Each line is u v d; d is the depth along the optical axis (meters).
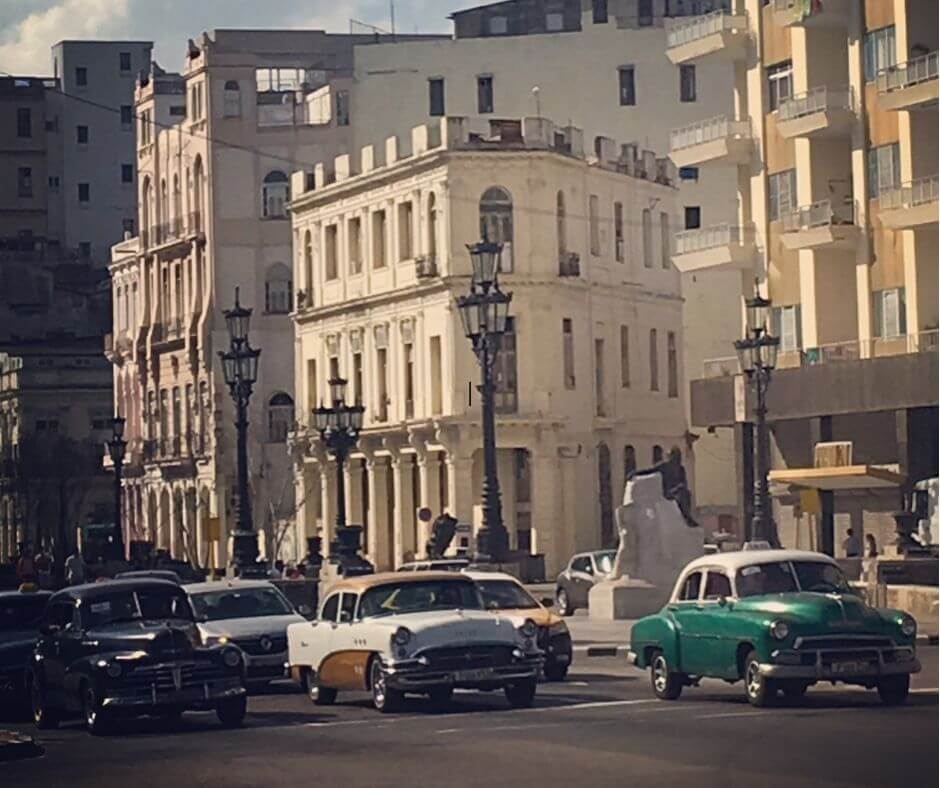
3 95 161.38
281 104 117.50
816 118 77.94
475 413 94.69
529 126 95.38
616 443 99.31
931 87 71.81
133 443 128.62
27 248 153.75
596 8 119.62
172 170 122.31
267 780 23.97
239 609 40.84
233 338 66.44
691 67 116.19
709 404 84.12
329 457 105.12
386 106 116.50
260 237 116.25
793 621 29.72
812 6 78.00
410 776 23.58
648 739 26.47
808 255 79.94
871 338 76.50
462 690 35.22
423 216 97.25
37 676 33.97
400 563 98.00
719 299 112.44
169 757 27.53
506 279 94.62
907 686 30.25
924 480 72.12
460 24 130.62
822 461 74.81
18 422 139.62
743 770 22.80
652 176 104.31
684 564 56.34
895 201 73.94
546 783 22.34
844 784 21.30
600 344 99.06
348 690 34.69
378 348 101.69
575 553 95.69
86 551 126.31
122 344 130.25
